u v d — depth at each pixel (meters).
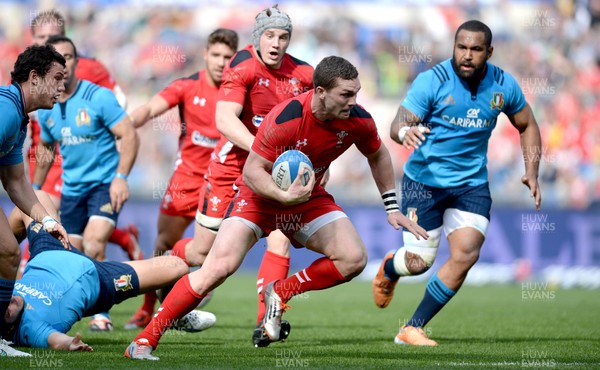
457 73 26.09
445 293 25.62
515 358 21.45
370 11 73.69
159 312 19.88
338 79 19.02
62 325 21.61
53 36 30.19
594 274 56.41
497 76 26.28
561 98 69.44
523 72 71.94
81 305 21.78
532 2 73.94
